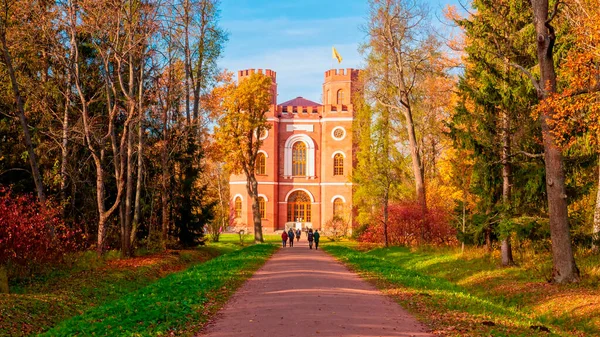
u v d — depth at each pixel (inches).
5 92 989.8
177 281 679.1
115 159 975.0
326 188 2628.0
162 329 371.6
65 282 690.2
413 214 1389.0
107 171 1163.9
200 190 1402.6
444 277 876.0
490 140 805.9
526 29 747.4
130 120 981.2
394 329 379.2
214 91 1583.4
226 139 1884.8
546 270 727.7
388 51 1437.0
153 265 948.6
